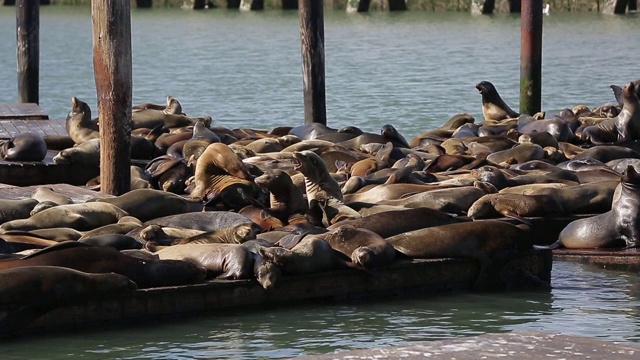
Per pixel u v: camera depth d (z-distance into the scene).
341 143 38.72
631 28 105.56
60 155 34.16
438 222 25.36
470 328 21.56
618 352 12.92
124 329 21.30
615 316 22.38
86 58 92.56
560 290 24.58
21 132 40.16
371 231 24.20
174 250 22.95
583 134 41.16
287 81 72.19
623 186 27.50
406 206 28.55
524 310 22.91
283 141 38.03
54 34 118.81
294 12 141.88
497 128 42.31
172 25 126.06
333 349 20.12
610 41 94.25
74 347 20.20
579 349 13.02
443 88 67.25
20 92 51.91
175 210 27.78
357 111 58.06
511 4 128.12
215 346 20.30
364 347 20.22
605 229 27.41
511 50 90.56
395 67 79.62
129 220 25.84
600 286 24.84
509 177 31.73
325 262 23.09
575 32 102.81
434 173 33.19
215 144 30.14
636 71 74.12
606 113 45.62
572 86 67.31
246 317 22.17
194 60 87.62
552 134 40.78
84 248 21.55
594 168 33.50
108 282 21.05
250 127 52.88
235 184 29.34
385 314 22.55
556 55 84.62
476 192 29.00
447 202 28.52
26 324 20.59
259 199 29.42
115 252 21.77
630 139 40.91
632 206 27.22
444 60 83.88
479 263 24.42
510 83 69.56
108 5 29.47
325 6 141.25
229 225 25.69
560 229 28.62
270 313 22.45
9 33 121.69
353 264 23.27
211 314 22.23
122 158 30.19
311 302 23.16
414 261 23.94
